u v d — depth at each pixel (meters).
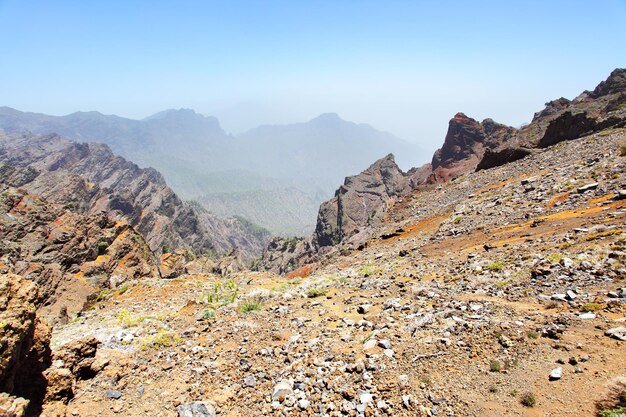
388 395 10.00
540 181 37.00
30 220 47.59
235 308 20.42
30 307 10.30
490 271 19.09
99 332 18.14
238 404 10.86
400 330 13.91
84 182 160.25
